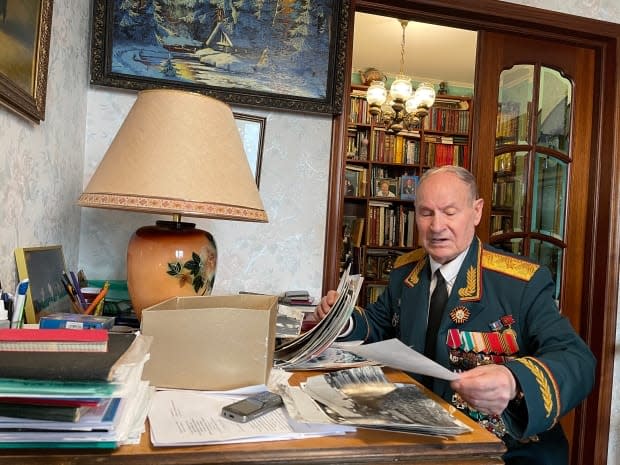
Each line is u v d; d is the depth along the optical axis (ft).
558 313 3.67
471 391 2.49
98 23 4.63
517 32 6.46
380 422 2.05
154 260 3.05
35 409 1.59
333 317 3.05
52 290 3.29
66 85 3.96
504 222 6.79
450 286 4.02
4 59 2.51
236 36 5.08
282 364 3.01
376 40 11.89
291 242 5.48
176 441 1.79
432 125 13.82
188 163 2.83
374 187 13.75
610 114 6.68
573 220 6.98
